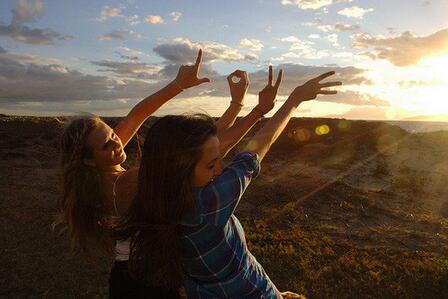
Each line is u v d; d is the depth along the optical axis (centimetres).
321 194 1479
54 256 810
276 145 2667
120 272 198
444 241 1077
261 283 186
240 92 229
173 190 159
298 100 196
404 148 2706
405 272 815
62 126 202
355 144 2711
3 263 766
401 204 1473
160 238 164
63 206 200
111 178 197
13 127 3014
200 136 160
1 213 1081
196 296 181
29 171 1717
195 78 238
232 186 168
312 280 766
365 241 1047
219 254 172
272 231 1075
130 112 240
